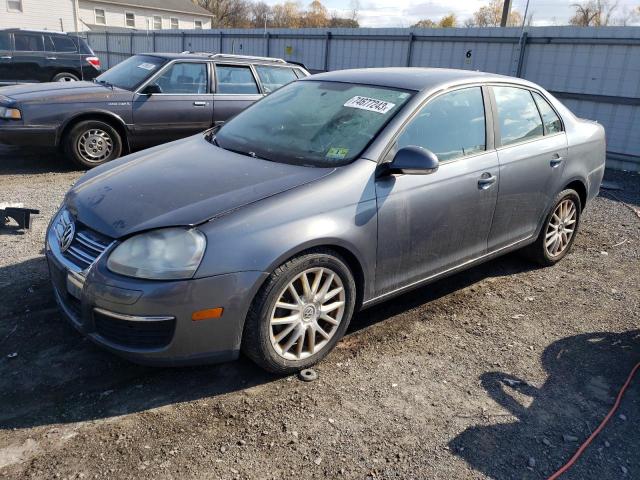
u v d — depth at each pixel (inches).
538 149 172.6
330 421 111.0
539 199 177.3
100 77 337.1
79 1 1631.4
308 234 115.4
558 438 110.7
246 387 120.5
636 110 391.2
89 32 1086.4
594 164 200.4
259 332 114.4
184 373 124.2
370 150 131.3
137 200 117.9
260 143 146.9
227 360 114.7
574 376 132.4
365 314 156.5
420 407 117.2
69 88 300.0
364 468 99.5
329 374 126.7
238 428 107.7
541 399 122.8
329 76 169.3
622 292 181.0
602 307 169.6
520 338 148.6
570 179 187.5
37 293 153.6
